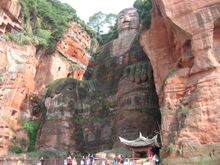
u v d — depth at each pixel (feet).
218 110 67.62
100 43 178.81
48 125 114.32
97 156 85.81
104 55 142.10
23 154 101.09
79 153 110.32
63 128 113.29
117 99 113.70
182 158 66.64
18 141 112.78
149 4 145.38
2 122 109.91
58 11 160.66
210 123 67.51
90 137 114.32
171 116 75.87
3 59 116.47
